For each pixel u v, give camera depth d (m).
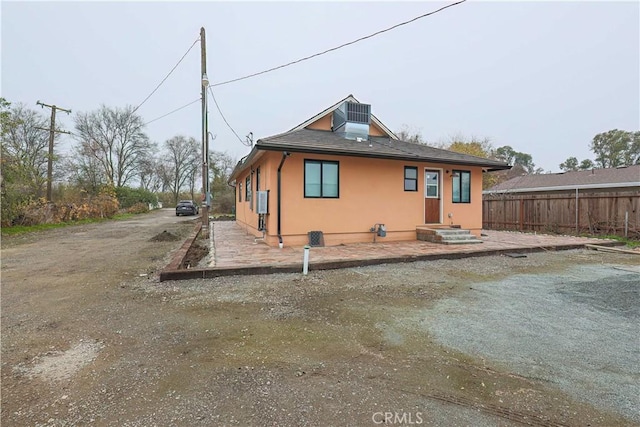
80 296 4.98
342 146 9.61
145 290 5.29
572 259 8.07
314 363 2.88
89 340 3.40
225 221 22.56
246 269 6.32
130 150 39.22
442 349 3.15
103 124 37.25
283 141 8.93
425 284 5.63
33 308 4.44
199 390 2.46
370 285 5.55
